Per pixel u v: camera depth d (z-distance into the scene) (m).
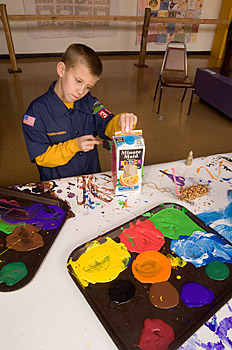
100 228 0.85
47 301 0.65
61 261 0.75
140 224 0.87
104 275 0.72
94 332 0.60
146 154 2.46
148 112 3.24
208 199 1.00
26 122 1.08
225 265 0.76
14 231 0.82
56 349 0.57
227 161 1.22
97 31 4.95
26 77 4.02
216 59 5.59
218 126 3.03
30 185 1.00
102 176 1.07
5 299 0.65
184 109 3.38
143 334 0.60
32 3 4.36
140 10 4.95
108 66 4.74
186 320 0.63
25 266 0.72
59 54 4.99
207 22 4.63
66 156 1.03
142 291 0.68
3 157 2.29
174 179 1.08
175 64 3.24
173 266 0.75
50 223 0.85
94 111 1.23
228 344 0.59
